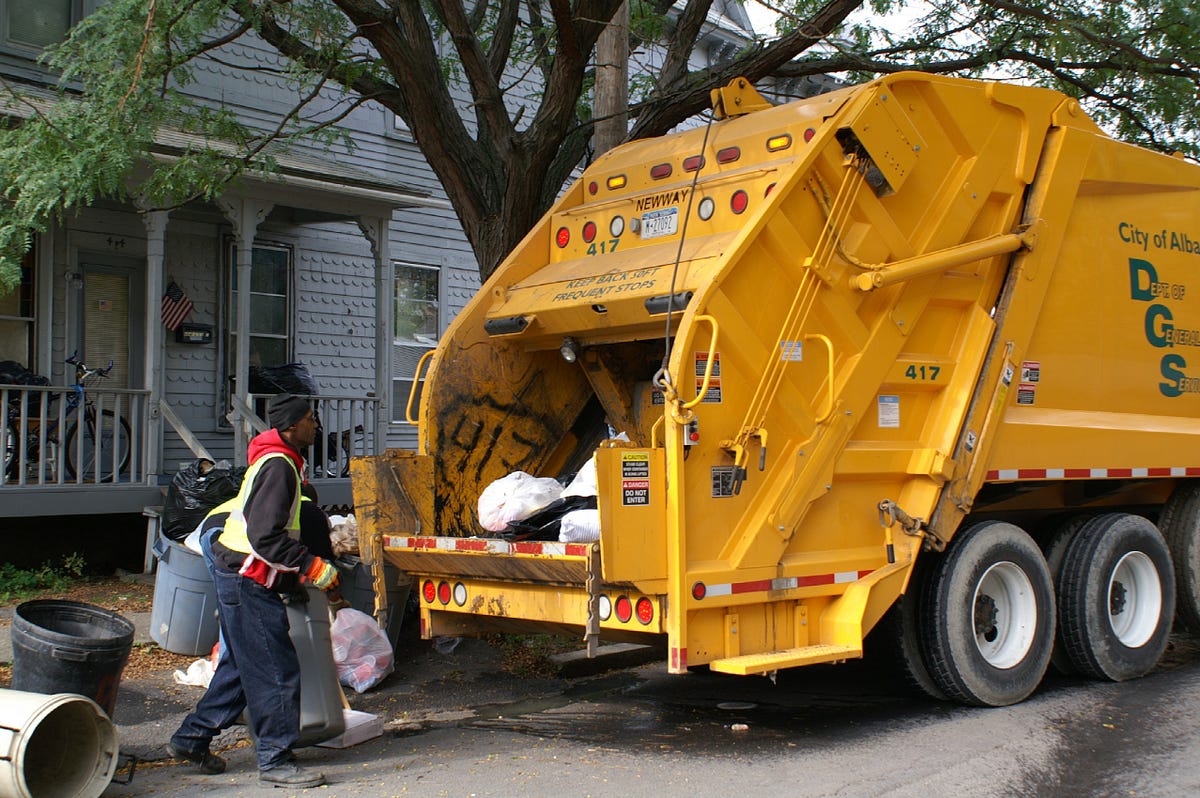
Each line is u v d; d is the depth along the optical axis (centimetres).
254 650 527
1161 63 984
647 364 730
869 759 564
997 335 682
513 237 943
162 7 826
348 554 771
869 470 627
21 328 1201
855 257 612
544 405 727
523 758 573
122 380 1284
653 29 1131
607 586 559
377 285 1330
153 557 1078
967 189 667
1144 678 770
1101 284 760
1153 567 775
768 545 577
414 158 1571
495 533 641
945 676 657
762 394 580
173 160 1083
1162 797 502
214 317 1362
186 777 541
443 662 798
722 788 516
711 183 643
